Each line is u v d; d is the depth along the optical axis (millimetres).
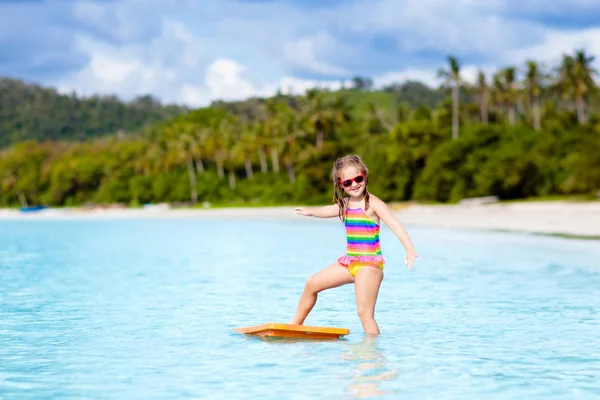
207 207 95312
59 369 5844
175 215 79438
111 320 8469
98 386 5270
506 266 15062
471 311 8938
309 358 6172
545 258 16766
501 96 92125
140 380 5445
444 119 90312
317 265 16188
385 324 7945
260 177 99938
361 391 5020
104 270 15469
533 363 5926
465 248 20484
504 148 65562
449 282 12281
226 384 5273
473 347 6617
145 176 118125
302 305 7430
